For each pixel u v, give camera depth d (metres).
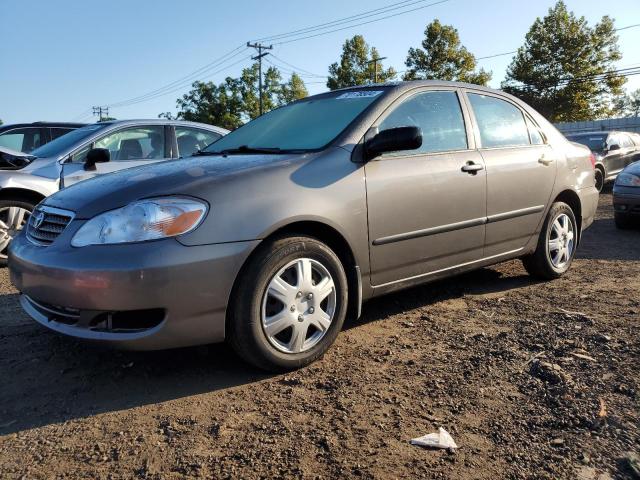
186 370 3.13
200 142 7.33
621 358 3.09
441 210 3.76
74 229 2.86
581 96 39.06
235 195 2.87
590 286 4.75
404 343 3.47
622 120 34.50
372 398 2.75
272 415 2.61
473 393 2.76
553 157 4.78
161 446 2.37
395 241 3.51
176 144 7.09
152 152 6.87
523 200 4.44
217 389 2.90
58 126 8.55
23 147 8.23
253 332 2.88
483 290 4.68
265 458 2.26
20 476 2.18
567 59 39.12
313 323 3.11
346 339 3.57
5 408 2.72
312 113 3.97
